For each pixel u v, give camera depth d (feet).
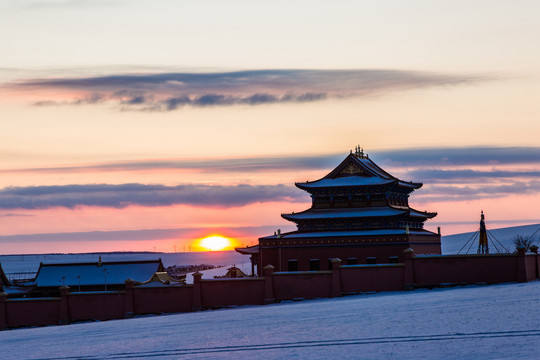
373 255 395.75
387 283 301.43
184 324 251.60
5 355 207.72
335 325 207.31
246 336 200.34
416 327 187.32
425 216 442.91
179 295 310.45
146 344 202.08
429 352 150.10
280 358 158.92
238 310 291.58
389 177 444.14
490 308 209.77
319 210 427.33
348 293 303.27
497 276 290.35
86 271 481.46
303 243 404.57
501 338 157.48
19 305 312.50
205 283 310.24
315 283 303.89
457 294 263.70
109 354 188.85
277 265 407.64
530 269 293.64
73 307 311.88
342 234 403.95
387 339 172.55
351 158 433.07
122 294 312.50
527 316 185.57
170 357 173.88
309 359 154.81
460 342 157.89
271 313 261.03
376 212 416.67
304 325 214.07
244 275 463.83
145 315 310.24
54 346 219.61
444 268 296.71
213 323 245.04
